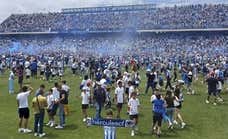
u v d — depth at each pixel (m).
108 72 34.62
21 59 55.53
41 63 49.88
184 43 94.00
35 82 43.00
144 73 52.94
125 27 104.62
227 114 25.84
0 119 23.73
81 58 61.75
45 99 19.80
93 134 20.36
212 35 96.94
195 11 107.62
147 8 112.38
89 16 118.69
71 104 29.09
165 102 21.16
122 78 30.12
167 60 57.88
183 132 20.97
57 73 47.25
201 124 22.91
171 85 35.47
